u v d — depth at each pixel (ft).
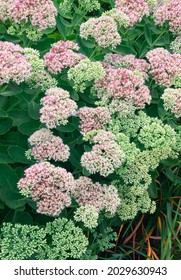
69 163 2.78
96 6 3.20
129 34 3.28
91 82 2.82
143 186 2.69
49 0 2.87
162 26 3.18
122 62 2.98
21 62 2.54
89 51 3.14
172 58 2.91
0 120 2.61
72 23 3.26
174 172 3.08
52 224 2.36
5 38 2.98
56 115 2.49
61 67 2.75
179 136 2.85
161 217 2.99
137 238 2.96
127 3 3.13
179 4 3.08
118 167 2.60
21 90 2.58
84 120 2.64
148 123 2.72
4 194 2.46
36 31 2.91
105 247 2.61
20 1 2.83
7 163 2.75
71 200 2.51
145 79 2.93
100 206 2.45
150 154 2.66
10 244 2.29
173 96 2.75
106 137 2.52
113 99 2.72
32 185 2.30
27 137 2.72
